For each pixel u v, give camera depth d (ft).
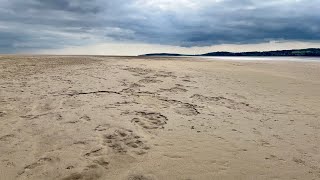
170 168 13.53
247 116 22.33
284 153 15.57
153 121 20.06
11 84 29.78
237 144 16.61
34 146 15.39
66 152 14.76
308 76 47.47
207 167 13.75
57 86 29.43
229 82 37.32
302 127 20.10
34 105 22.65
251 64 70.64
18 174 12.69
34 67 43.78
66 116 20.13
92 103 23.54
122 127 18.44
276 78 43.01
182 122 20.17
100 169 13.24
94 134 17.13
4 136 16.60
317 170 13.76
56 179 12.35
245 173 13.30
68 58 66.49
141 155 14.76
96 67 45.96
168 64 57.93
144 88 30.37
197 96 28.17
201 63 66.64
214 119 21.17
